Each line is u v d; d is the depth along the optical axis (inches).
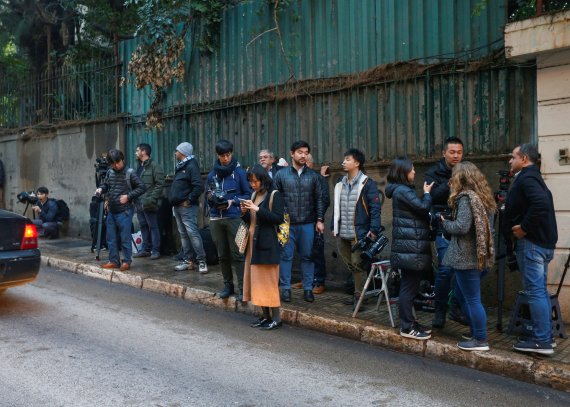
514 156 204.7
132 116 432.8
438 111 282.8
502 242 221.0
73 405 157.8
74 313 257.8
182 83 398.3
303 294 283.3
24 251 251.3
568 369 179.2
